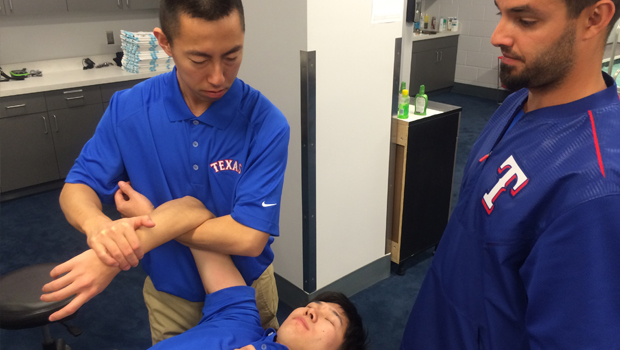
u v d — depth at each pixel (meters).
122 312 2.60
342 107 2.28
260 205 1.03
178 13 0.84
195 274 1.24
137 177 1.10
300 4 2.00
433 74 6.91
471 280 1.08
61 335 2.41
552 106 0.91
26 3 3.89
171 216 0.99
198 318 1.33
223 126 1.06
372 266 2.78
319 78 2.13
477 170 1.08
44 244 3.25
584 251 0.79
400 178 2.67
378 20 2.27
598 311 0.78
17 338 2.38
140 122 1.07
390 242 2.85
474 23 6.82
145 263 1.23
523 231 0.92
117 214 3.70
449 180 2.92
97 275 0.93
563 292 0.82
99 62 4.62
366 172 2.52
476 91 7.08
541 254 0.85
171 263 1.21
